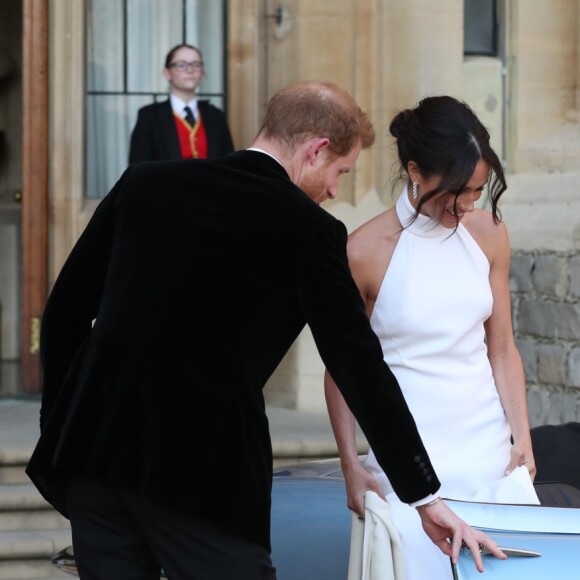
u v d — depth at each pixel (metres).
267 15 13.48
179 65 12.87
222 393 4.79
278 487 6.86
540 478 6.82
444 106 5.73
